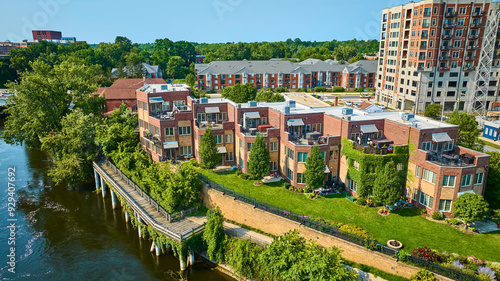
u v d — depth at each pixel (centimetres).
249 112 6172
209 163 5850
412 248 3819
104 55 18950
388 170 4416
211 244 4225
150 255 4628
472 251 3769
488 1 10238
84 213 5738
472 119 6606
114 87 12006
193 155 6688
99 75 14738
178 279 4131
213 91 15788
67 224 5375
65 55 16825
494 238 4012
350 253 3831
